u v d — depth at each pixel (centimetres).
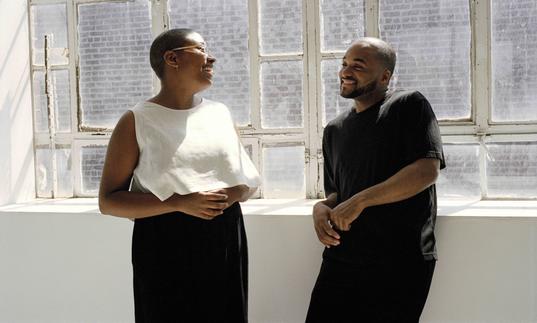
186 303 182
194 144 185
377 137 188
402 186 178
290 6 251
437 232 212
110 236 240
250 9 252
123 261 239
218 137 190
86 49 270
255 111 256
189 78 188
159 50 188
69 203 263
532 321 207
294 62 253
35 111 277
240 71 257
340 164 201
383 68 192
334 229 199
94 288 243
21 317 251
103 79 269
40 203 265
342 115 205
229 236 187
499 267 208
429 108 187
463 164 240
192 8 259
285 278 227
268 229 227
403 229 188
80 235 243
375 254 189
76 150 275
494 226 208
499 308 209
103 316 243
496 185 238
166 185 178
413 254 186
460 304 212
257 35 253
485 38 233
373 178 190
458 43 237
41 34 275
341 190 203
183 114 190
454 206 229
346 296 196
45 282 247
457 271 211
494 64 235
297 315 227
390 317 188
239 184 189
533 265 205
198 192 177
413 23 240
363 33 245
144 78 265
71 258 244
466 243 210
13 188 267
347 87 192
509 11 232
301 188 256
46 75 274
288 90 254
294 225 224
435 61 239
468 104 238
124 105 268
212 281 183
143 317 186
